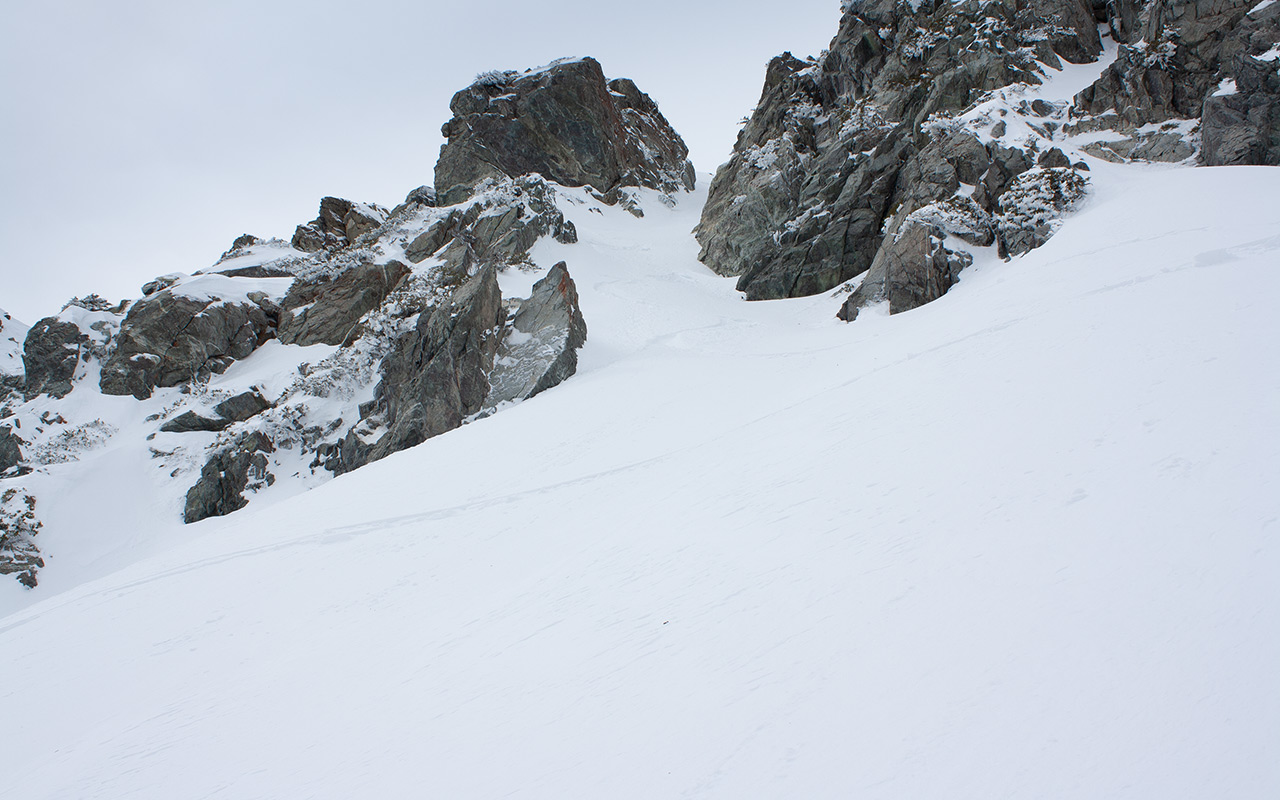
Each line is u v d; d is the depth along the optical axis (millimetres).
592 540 11570
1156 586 4535
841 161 37594
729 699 5043
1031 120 30688
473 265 36469
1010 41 35281
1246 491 5176
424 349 29094
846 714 4434
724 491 10875
